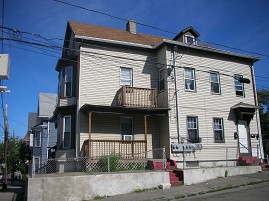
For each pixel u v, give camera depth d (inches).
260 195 441.4
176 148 703.7
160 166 649.6
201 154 738.2
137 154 689.6
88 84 709.3
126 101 690.8
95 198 481.1
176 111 732.0
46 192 451.8
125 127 737.6
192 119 756.0
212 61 819.4
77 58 740.7
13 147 1614.2
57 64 816.9
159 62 783.7
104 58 738.8
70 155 693.3
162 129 743.1
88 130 689.0
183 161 663.8
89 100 702.5
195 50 795.4
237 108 810.2
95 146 669.9
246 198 425.4
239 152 794.8
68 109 728.3
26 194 463.5
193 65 785.6
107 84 730.2
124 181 518.6
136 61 773.3
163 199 455.2
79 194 474.0
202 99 776.3
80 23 850.8
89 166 627.2
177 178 583.8
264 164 767.1
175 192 499.8
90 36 725.9
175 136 717.3
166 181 559.8
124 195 496.7
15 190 867.4
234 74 850.1
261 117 1503.4
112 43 743.7
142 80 768.9
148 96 722.2
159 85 779.4
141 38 870.4
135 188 526.0
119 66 753.6
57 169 671.8
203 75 796.0
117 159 627.8
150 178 545.3
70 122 719.1
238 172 660.1
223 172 637.9
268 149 1407.5
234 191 492.1
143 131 745.0
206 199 437.4
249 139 821.2
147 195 487.2
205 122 765.9
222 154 768.3
